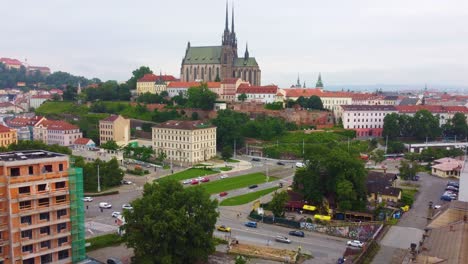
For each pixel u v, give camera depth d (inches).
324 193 7145.7
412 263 3801.7
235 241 5634.8
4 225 4357.8
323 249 5477.4
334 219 6673.2
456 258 3622.0
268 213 6914.4
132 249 5393.7
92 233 5816.9
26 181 4414.4
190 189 5137.8
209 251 4877.0
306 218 6648.6
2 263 4387.3
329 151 7524.6
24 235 4443.9
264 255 5206.7
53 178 4606.3
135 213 4849.9
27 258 4448.8
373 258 5049.2
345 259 5014.8
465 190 6456.7
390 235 5856.3
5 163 4311.0
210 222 4936.0
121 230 5265.8
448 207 5172.2
